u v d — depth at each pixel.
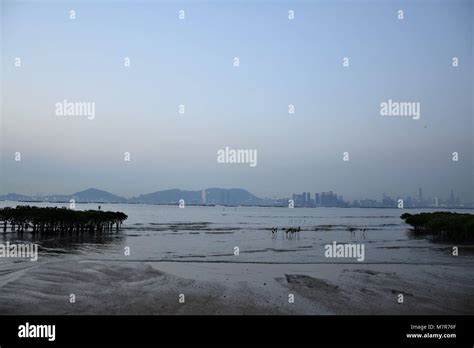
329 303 17.08
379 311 16.06
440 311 16.16
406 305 16.94
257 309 16.02
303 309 16.14
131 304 16.28
